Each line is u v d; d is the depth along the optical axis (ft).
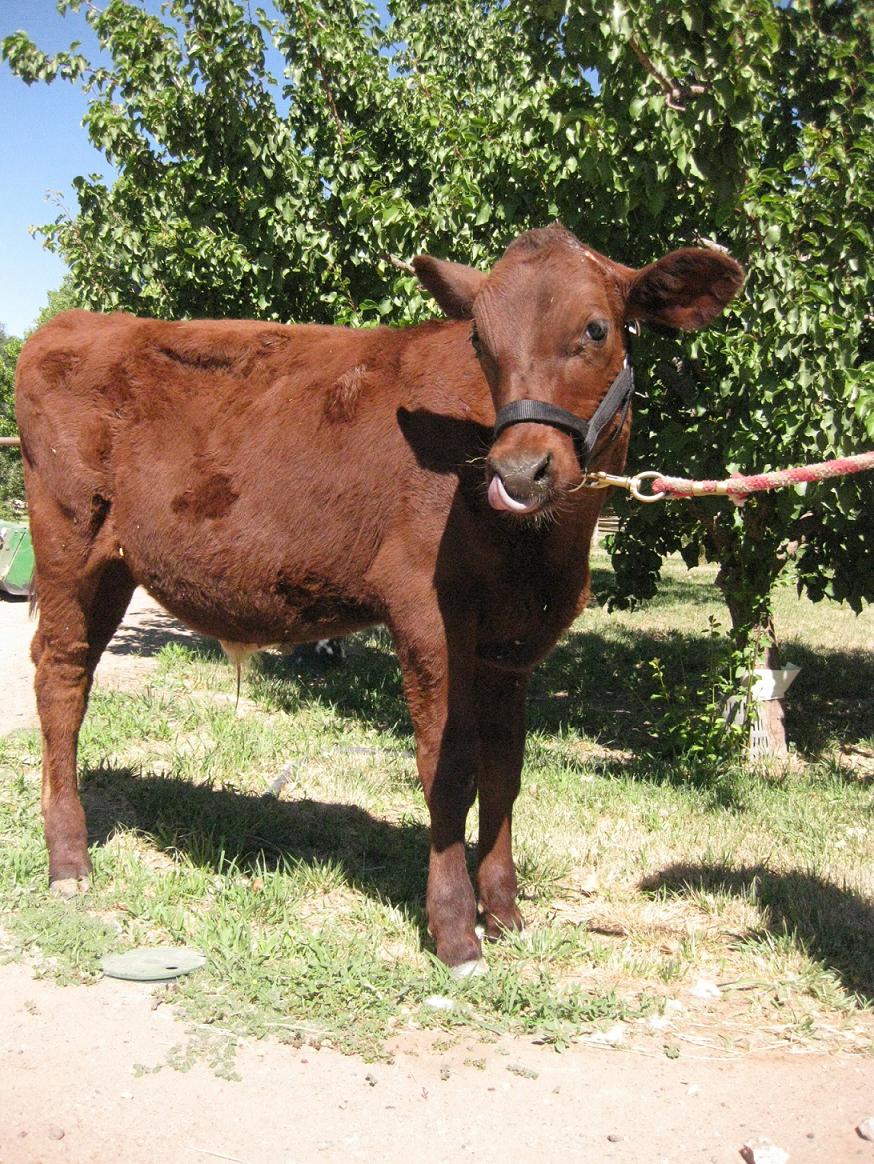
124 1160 9.37
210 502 14.29
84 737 21.97
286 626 14.43
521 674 14.07
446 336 13.51
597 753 25.43
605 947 13.73
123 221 29.86
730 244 22.40
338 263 26.30
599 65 18.94
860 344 23.98
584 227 21.67
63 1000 11.98
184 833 17.22
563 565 12.57
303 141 27.71
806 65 24.25
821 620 48.37
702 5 17.93
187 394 14.90
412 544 12.82
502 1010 12.07
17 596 45.01
